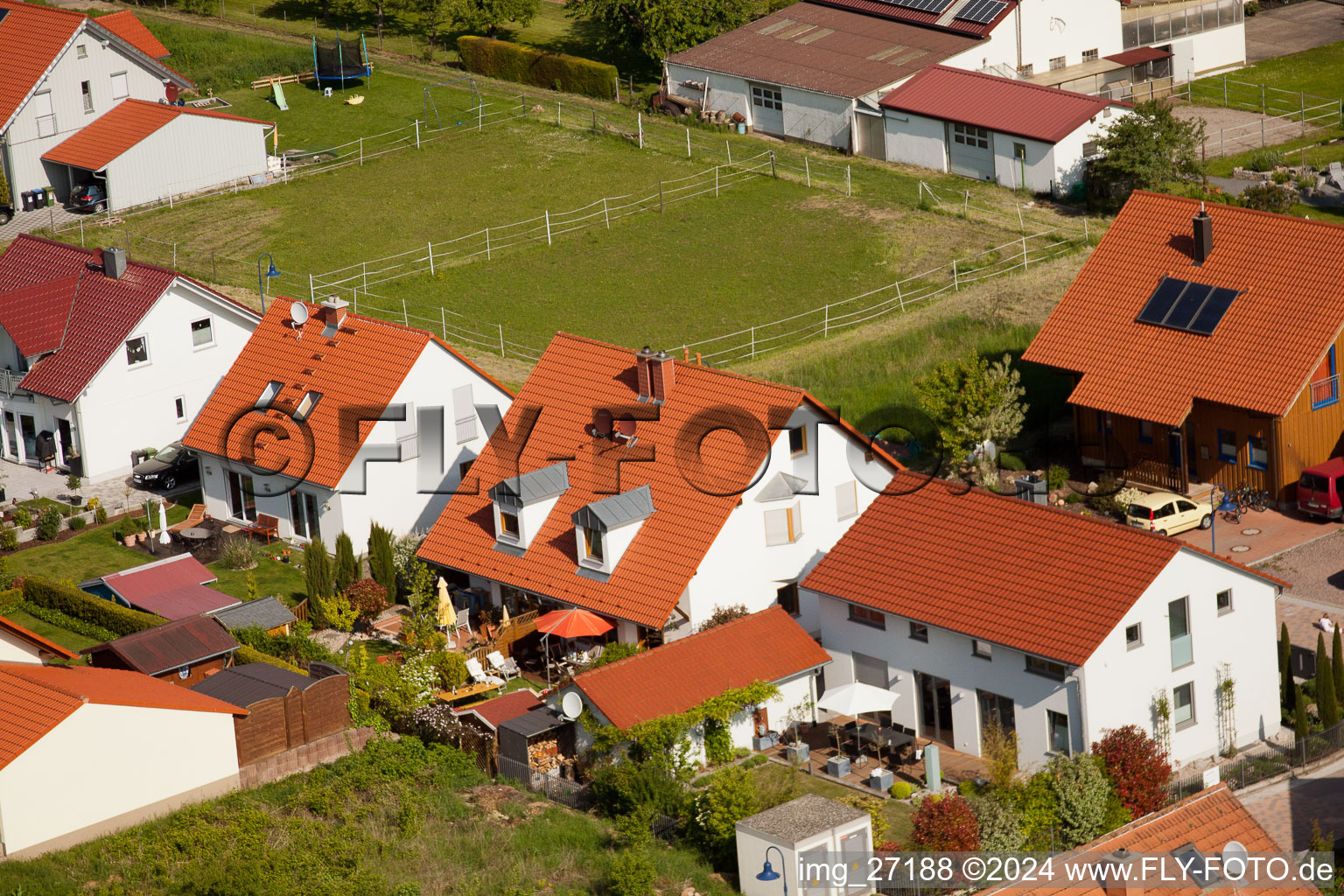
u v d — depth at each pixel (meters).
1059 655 44.06
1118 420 62.34
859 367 69.31
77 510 63.31
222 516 63.91
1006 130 87.00
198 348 69.00
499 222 87.25
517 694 48.47
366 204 89.88
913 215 85.00
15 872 38.28
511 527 54.62
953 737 47.72
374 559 56.25
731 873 40.81
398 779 44.16
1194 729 46.84
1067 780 42.09
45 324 67.50
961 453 61.00
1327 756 47.03
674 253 83.00
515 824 42.50
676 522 51.88
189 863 38.56
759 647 48.31
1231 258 61.97
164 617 51.44
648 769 42.94
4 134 87.44
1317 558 56.84
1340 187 84.44
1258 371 58.84
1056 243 79.94
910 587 48.03
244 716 43.41
